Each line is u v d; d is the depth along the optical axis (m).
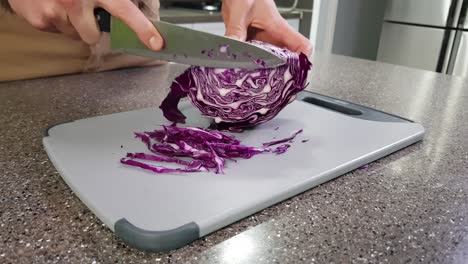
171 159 0.50
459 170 0.54
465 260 0.36
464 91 0.95
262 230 0.39
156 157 0.50
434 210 0.44
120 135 0.57
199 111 0.67
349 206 0.44
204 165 0.49
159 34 0.54
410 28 1.96
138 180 0.45
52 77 0.89
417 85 0.99
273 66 0.56
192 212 0.39
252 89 0.57
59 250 0.35
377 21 2.35
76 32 0.64
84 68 0.93
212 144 0.52
